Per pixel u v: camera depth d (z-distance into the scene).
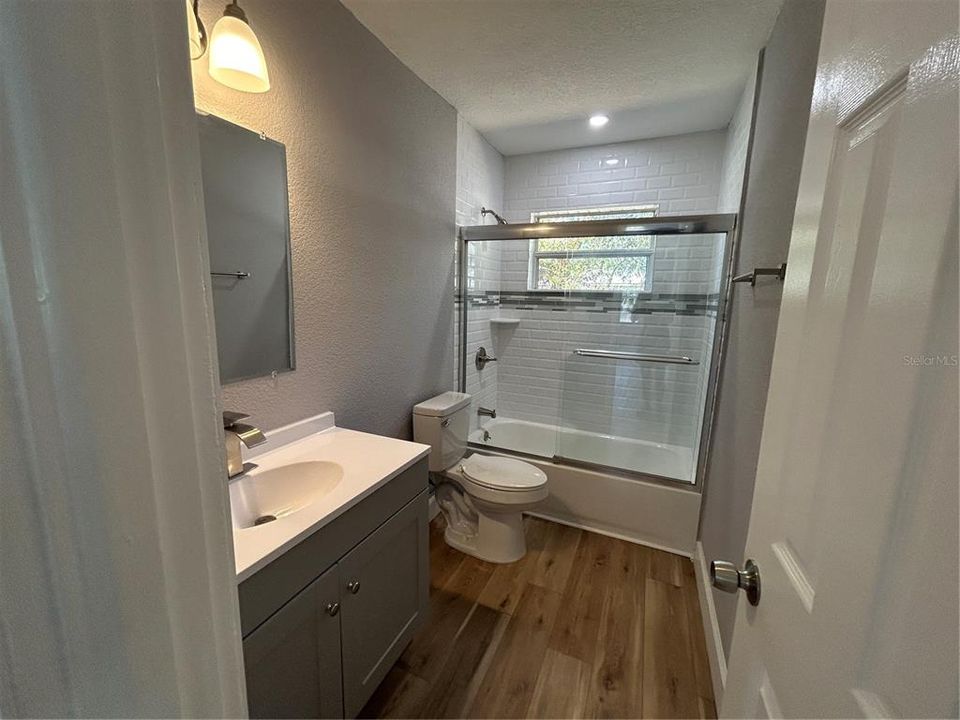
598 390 2.87
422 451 1.35
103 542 0.26
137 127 0.26
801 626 0.48
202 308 0.31
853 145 0.47
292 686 0.93
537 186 3.02
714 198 2.60
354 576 1.09
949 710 0.28
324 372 1.55
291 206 1.36
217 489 0.33
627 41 1.64
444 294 2.34
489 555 2.01
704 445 2.10
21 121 0.21
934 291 0.31
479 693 1.33
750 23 1.51
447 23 1.54
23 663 0.24
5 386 0.21
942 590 0.29
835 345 0.47
